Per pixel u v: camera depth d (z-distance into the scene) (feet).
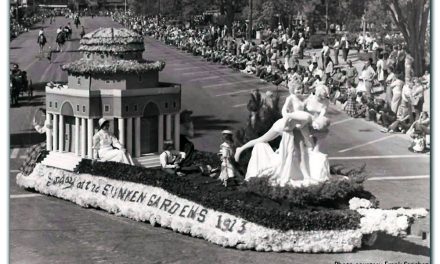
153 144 70.18
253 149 59.77
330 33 155.33
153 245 53.42
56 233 56.49
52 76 129.70
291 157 57.47
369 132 94.99
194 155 68.95
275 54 134.41
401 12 104.99
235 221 53.42
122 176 62.80
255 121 66.13
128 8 256.73
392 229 51.78
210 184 59.93
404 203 63.36
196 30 206.39
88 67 67.87
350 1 146.92
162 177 60.08
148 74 70.03
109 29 71.56
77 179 66.23
